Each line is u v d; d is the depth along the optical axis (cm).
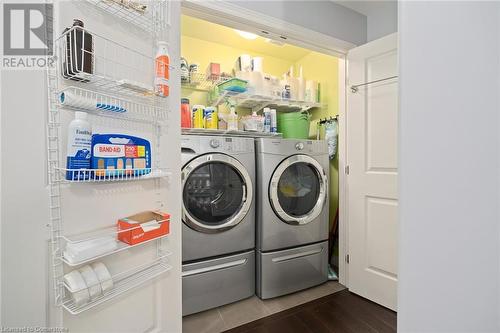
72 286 66
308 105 253
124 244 78
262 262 189
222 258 179
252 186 191
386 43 177
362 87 193
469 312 43
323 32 192
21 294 61
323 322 165
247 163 188
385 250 180
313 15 188
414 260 50
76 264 65
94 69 73
